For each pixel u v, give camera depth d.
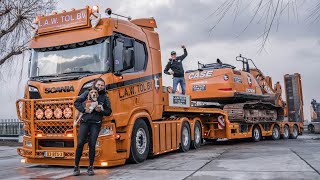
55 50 9.16
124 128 9.19
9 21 18.25
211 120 15.48
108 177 7.45
